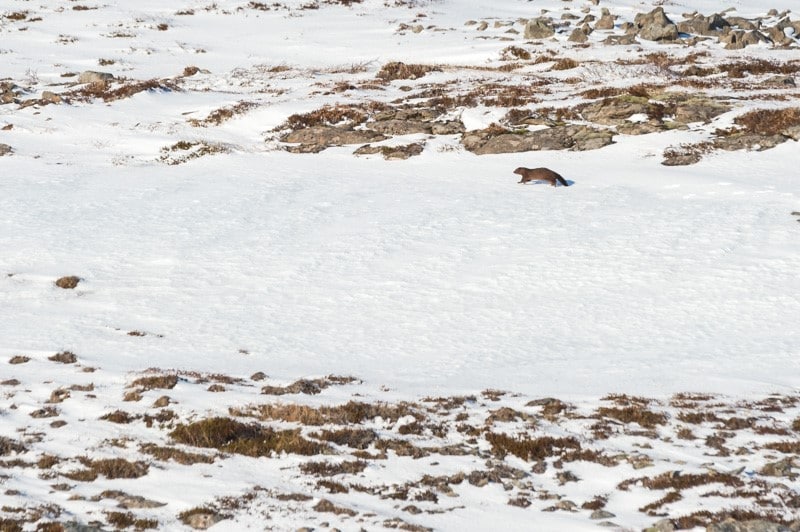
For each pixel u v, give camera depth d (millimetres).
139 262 116812
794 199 131125
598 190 144250
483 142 175375
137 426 61812
